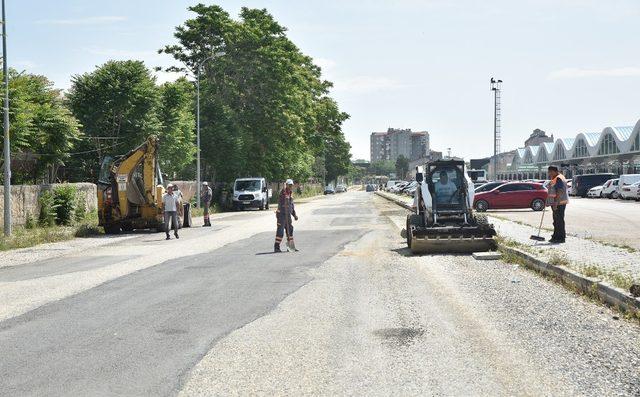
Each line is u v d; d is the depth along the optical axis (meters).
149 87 38.47
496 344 7.20
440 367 6.34
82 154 38.22
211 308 9.43
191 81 55.38
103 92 37.31
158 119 41.25
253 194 49.91
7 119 23.80
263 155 58.84
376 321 8.44
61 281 12.58
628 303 8.77
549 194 17.05
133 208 27.20
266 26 57.50
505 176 133.38
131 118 38.34
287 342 7.38
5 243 20.48
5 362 6.66
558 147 96.81
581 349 7.00
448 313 8.90
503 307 9.31
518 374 6.10
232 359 6.68
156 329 8.09
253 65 56.12
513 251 15.02
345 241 20.28
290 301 9.94
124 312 9.23
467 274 12.70
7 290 11.58
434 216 17.36
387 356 6.74
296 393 5.60
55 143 30.17
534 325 8.16
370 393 5.58
